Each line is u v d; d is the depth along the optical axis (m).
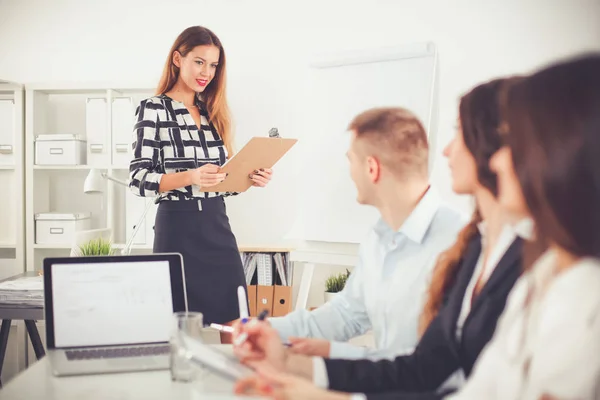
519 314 0.90
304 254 2.38
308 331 1.59
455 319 1.19
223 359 1.10
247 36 3.54
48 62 3.59
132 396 1.08
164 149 2.38
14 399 1.07
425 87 2.10
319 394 0.98
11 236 3.26
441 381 1.18
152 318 1.38
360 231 2.23
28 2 3.57
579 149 0.74
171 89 2.44
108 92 3.21
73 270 1.37
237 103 3.55
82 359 1.27
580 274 0.79
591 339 0.77
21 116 3.22
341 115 2.30
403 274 1.56
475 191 1.24
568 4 3.33
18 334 3.09
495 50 3.38
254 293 3.21
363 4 3.46
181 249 2.35
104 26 3.58
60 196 3.51
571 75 0.77
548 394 0.80
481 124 1.21
